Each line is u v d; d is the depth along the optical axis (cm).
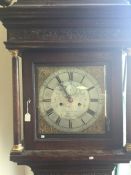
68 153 98
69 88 102
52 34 97
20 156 97
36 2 97
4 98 130
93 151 99
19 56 102
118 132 100
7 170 131
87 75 101
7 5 101
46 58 100
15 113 100
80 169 104
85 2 97
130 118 99
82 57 100
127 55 98
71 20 95
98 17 94
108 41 96
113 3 97
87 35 97
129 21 95
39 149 101
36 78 101
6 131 130
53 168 104
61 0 97
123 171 137
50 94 101
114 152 98
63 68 101
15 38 97
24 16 94
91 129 101
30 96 100
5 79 130
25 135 101
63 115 101
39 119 101
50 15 94
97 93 101
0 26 128
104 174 104
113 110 100
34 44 96
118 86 100
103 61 100
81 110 101
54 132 101
